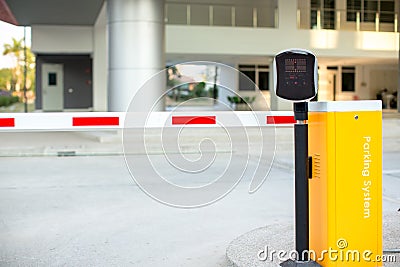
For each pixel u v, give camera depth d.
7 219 5.01
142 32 11.85
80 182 7.05
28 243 4.20
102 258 3.81
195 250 3.99
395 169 8.08
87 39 18.67
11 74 38.47
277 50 17.62
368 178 3.08
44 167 8.44
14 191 6.43
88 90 20.61
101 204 5.68
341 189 3.03
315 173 3.16
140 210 5.38
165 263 3.69
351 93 24.05
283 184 6.91
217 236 4.37
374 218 3.11
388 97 24.09
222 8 19.55
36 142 12.06
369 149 3.07
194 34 16.92
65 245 4.14
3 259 3.79
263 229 4.30
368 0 19.47
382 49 18.50
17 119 4.73
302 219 3.16
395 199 5.77
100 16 16.58
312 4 18.78
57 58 20.28
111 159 9.37
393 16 19.70
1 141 12.34
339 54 18.14
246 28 17.33
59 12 15.80
